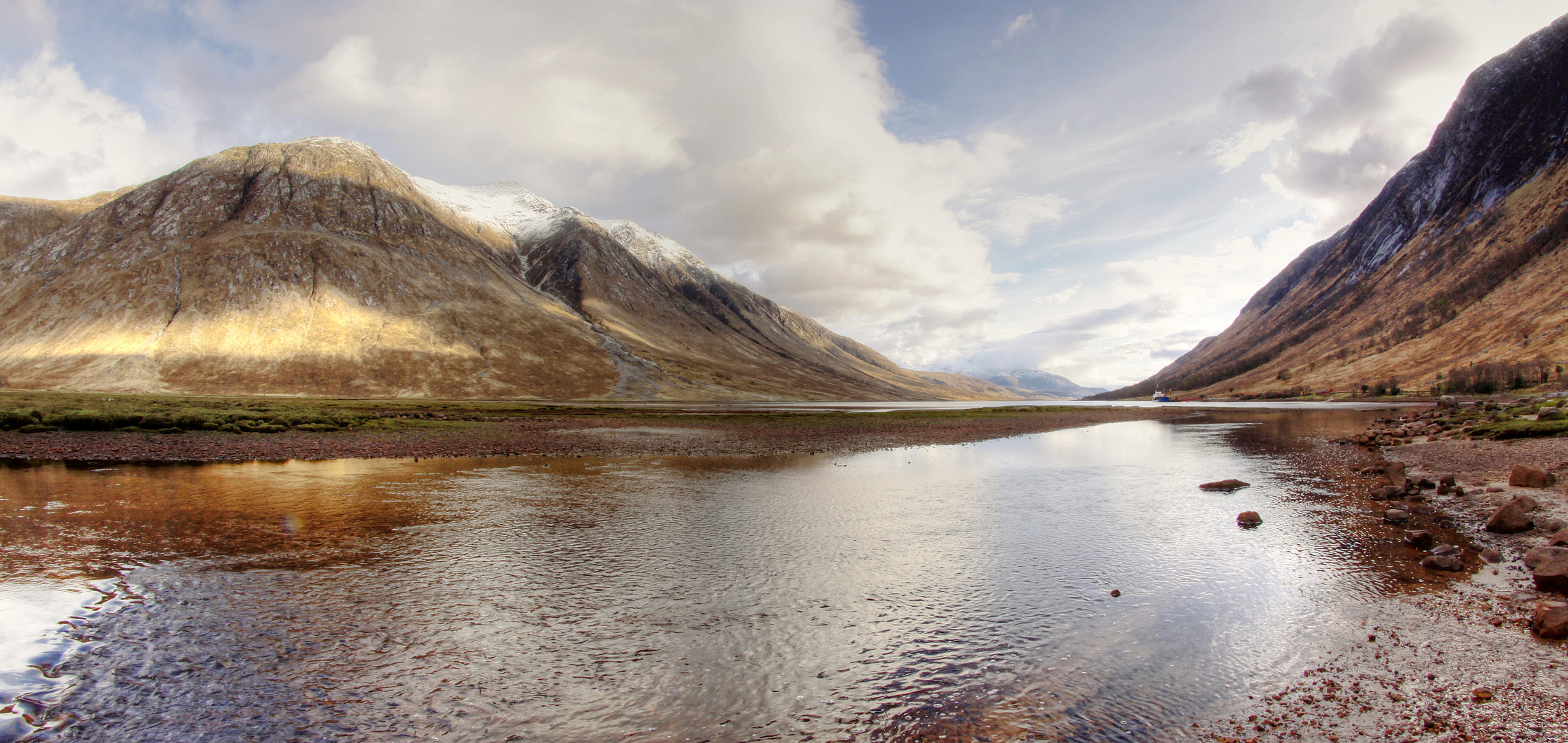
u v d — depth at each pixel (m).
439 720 10.84
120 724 10.65
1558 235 197.50
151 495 30.39
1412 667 12.50
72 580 17.77
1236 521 25.52
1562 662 12.48
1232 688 11.88
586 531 24.16
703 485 35.19
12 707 11.05
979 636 14.31
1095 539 22.89
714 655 13.39
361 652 13.48
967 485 35.47
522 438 61.47
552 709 11.23
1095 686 12.00
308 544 21.92
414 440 56.91
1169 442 63.38
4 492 30.89
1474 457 39.53
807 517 26.88
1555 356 146.50
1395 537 22.62
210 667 12.71
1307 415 111.81
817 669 12.77
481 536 23.30
